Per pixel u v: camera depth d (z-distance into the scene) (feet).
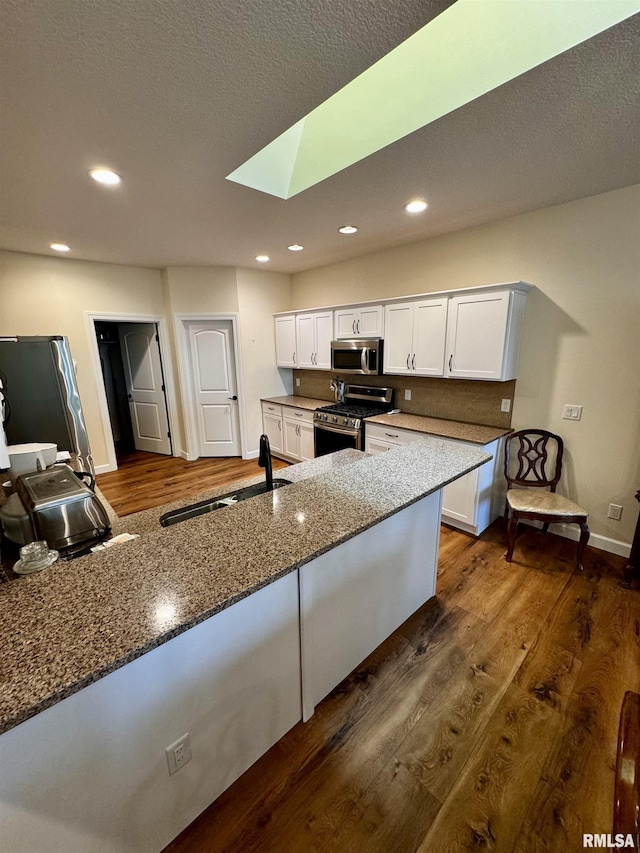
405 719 5.05
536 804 4.12
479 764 4.51
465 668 5.82
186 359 15.80
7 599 3.14
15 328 12.27
